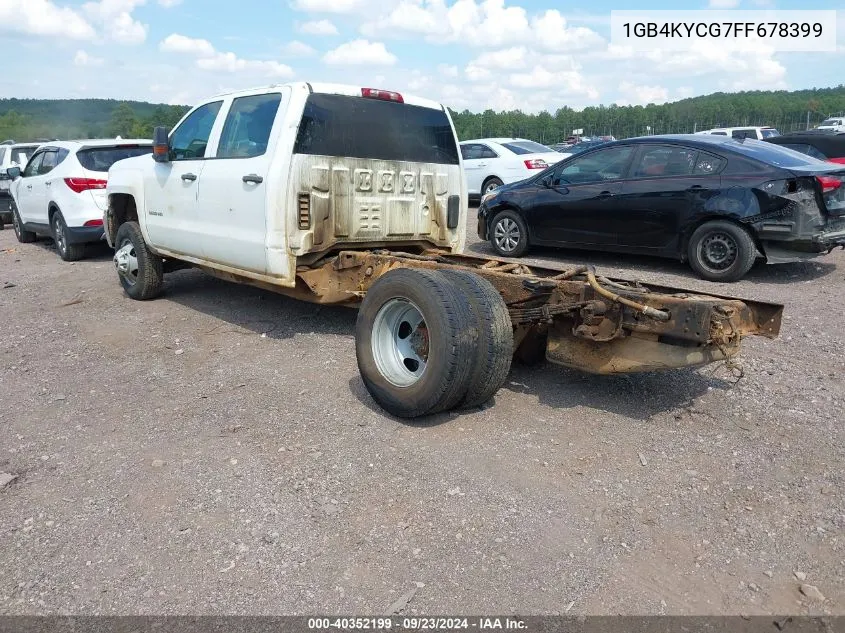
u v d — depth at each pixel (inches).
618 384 187.0
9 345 231.6
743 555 116.0
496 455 148.5
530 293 170.4
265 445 154.4
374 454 149.1
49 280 340.8
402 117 235.5
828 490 134.0
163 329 247.0
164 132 248.8
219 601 105.6
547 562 114.1
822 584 109.1
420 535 121.0
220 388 189.3
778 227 288.7
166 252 267.1
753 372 193.9
